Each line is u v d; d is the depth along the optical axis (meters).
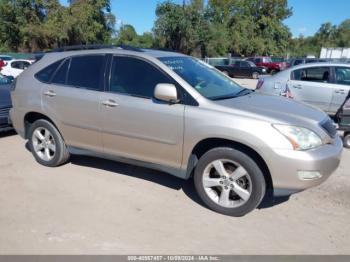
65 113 4.80
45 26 38.00
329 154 3.58
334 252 3.22
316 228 3.63
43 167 5.20
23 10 39.44
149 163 4.29
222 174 3.81
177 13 38.34
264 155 3.50
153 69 4.19
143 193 4.37
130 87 4.29
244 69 28.67
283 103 4.24
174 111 3.91
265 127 3.52
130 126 4.24
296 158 3.43
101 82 4.50
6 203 4.04
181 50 39.59
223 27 43.16
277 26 52.19
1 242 3.27
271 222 3.73
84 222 3.65
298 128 3.54
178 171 4.09
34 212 3.84
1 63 16.56
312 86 8.58
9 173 4.95
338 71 8.40
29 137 5.36
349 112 6.32
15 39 40.44
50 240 3.32
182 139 3.91
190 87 3.95
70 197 4.22
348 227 3.66
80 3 39.22
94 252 3.15
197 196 4.31
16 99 5.34
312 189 4.57
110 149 4.55
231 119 3.63
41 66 5.16
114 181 4.72
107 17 42.22
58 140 5.02
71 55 4.88
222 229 3.57
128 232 3.48
